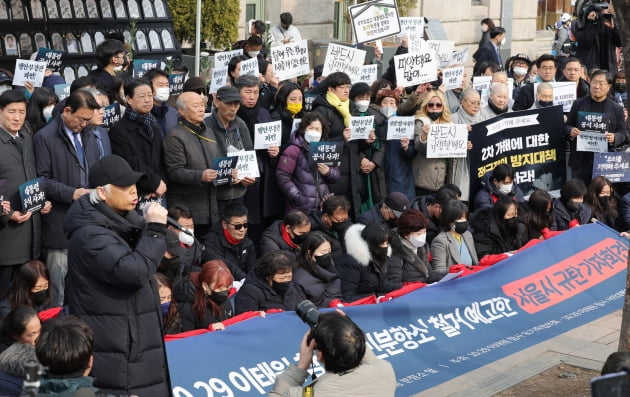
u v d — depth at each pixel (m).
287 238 8.23
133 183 5.42
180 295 6.70
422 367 7.26
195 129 8.73
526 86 12.09
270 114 10.21
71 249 5.44
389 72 13.41
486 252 9.34
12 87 10.60
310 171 9.48
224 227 8.27
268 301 7.12
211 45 18.34
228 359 6.32
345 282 7.85
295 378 4.70
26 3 14.35
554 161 11.20
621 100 13.05
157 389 5.64
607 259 9.33
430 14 22.61
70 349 4.63
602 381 2.94
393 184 10.34
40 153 7.82
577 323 8.41
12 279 6.96
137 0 15.94
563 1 27.00
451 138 10.09
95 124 8.11
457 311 7.88
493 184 10.18
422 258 8.57
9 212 7.39
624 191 11.67
